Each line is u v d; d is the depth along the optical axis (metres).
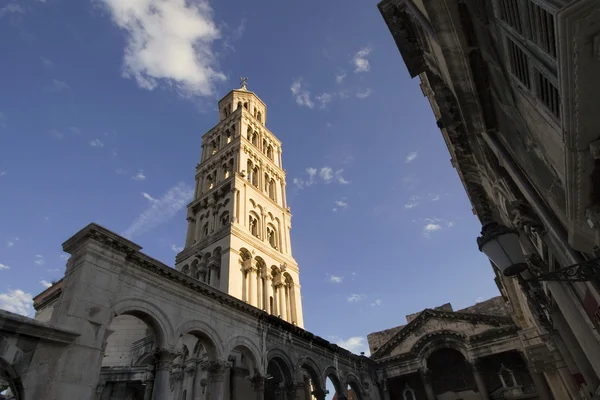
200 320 26.70
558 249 11.99
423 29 14.18
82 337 19.53
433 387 49.28
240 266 43.66
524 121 9.91
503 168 14.82
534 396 42.72
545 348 33.81
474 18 9.77
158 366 23.00
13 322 17.00
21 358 17.06
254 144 63.19
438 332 46.75
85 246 21.84
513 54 8.23
